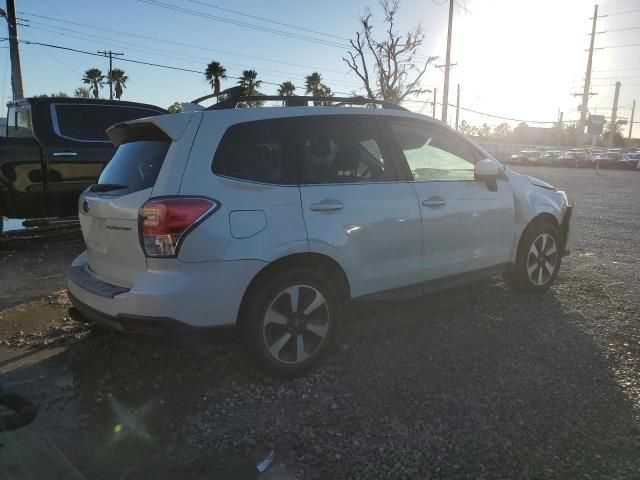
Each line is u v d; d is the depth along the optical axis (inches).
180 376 147.8
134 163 142.9
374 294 157.5
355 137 159.2
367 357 157.6
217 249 127.4
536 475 105.2
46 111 294.2
